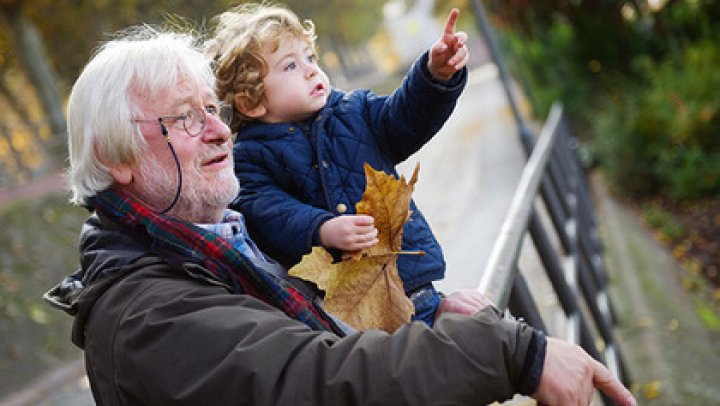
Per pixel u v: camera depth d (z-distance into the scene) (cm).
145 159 159
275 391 126
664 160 978
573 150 1035
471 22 2903
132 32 181
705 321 655
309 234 189
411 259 199
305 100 206
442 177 1247
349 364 126
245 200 204
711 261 802
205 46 216
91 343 147
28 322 1015
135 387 136
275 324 133
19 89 2323
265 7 219
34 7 2028
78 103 162
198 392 129
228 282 152
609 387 139
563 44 1391
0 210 1320
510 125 1692
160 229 153
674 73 1092
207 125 164
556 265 368
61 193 1422
